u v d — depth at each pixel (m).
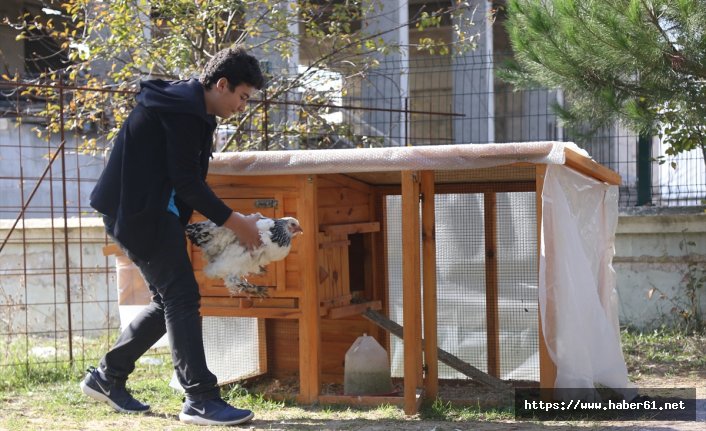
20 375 7.36
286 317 6.00
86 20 10.33
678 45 7.52
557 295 5.58
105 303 10.00
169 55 9.98
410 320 5.65
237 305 6.07
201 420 5.38
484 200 6.82
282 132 10.67
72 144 12.29
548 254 5.57
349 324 7.06
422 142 14.98
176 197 5.54
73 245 10.02
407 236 5.64
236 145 10.63
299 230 5.51
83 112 11.12
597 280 6.30
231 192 6.04
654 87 7.70
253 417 5.52
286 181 5.93
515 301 6.77
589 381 5.65
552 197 5.55
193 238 5.57
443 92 15.35
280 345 6.89
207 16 9.95
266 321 6.89
